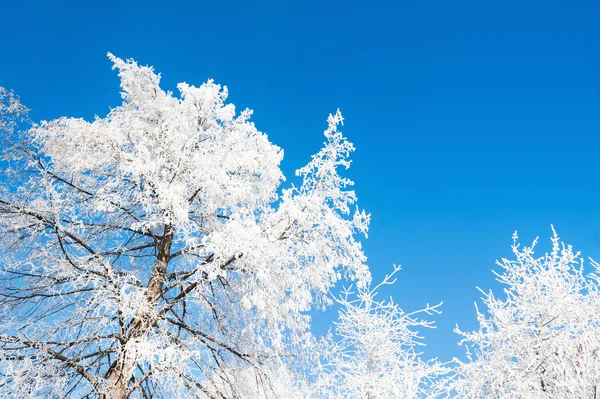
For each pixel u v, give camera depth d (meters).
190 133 9.49
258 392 9.19
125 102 10.23
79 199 9.12
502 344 9.77
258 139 9.63
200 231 10.07
